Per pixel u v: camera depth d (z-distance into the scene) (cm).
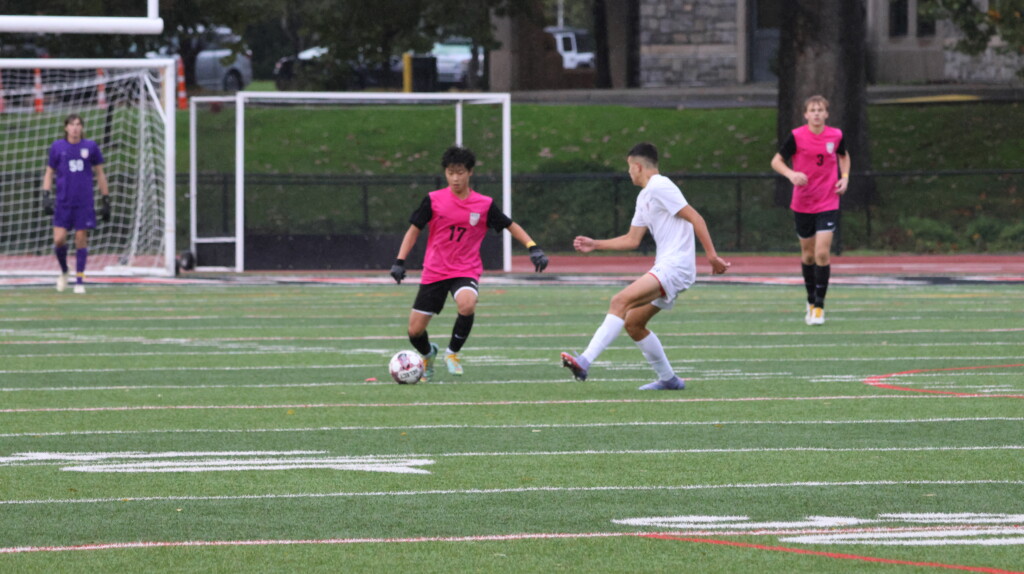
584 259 10569
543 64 17650
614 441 3272
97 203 11256
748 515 2511
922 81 15875
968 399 3922
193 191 9331
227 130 13400
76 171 7575
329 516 2508
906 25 16088
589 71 17988
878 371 4553
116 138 11831
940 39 15775
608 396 4022
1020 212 11319
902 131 13138
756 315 6475
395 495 2681
